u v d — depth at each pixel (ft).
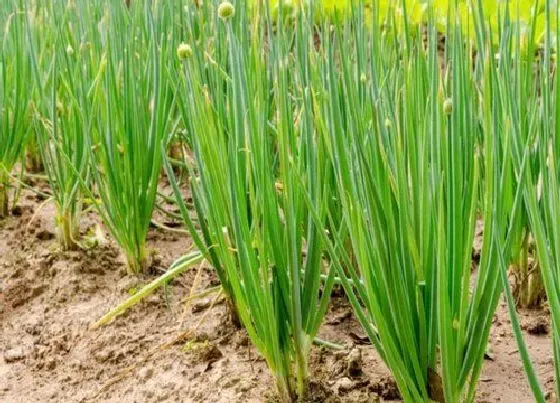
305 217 4.79
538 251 3.47
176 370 4.88
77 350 5.25
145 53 6.16
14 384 5.06
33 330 5.49
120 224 5.65
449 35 4.75
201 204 4.78
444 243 3.68
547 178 3.64
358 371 4.63
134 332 5.29
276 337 4.28
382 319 3.84
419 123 4.06
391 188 4.04
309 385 4.48
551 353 4.80
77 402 4.86
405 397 3.94
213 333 5.10
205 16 6.30
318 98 4.56
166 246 6.20
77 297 5.72
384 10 8.34
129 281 5.70
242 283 4.54
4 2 7.17
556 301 3.49
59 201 6.07
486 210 3.79
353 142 3.90
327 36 4.74
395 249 3.84
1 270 6.08
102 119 5.48
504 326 5.06
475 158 3.75
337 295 5.31
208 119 4.34
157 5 6.27
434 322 3.97
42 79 6.55
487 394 4.50
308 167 4.28
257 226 4.12
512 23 4.96
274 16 8.67
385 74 4.74
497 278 3.84
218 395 4.64
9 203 6.98
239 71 4.30
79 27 6.73
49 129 6.01
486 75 3.76
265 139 4.21
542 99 3.99
